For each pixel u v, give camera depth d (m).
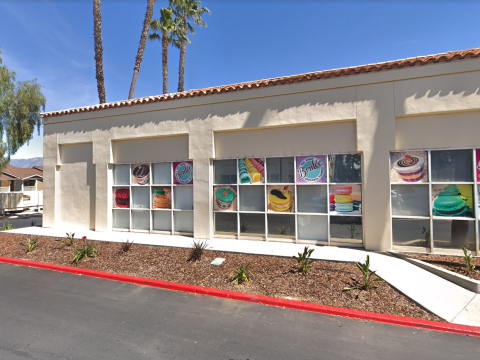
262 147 9.17
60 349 3.83
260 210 9.27
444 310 4.66
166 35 22.27
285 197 8.97
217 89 9.29
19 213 23.41
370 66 7.77
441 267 6.28
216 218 9.77
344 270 6.38
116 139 10.92
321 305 5.00
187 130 9.85
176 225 10.41
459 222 7.42
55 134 12.11
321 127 8.55
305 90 8.45
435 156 7.63
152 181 10.73
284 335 4.18
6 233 11.37
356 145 8.19
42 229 11.95
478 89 7.02
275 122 8.77
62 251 8.71
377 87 7.85
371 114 7.89
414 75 7.49
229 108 9.33
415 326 4.38
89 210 11.68
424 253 7.54
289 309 5.04
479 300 4.91
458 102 7.16
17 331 4.33
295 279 6.04
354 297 5.20
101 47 17.52
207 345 3.92
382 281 5.78
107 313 4.95
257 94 8.96
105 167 11.08
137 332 4.29
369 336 4.12
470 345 3.87
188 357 3.64
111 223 11.25
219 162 9.76
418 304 4.87
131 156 10.99
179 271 6.82
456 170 7.45
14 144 18.78
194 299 5.54
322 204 8.62
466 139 7.32
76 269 7.27
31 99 19.06
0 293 5.94
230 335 4.19
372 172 7.90
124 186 11.09
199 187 9.70
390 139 7.74
